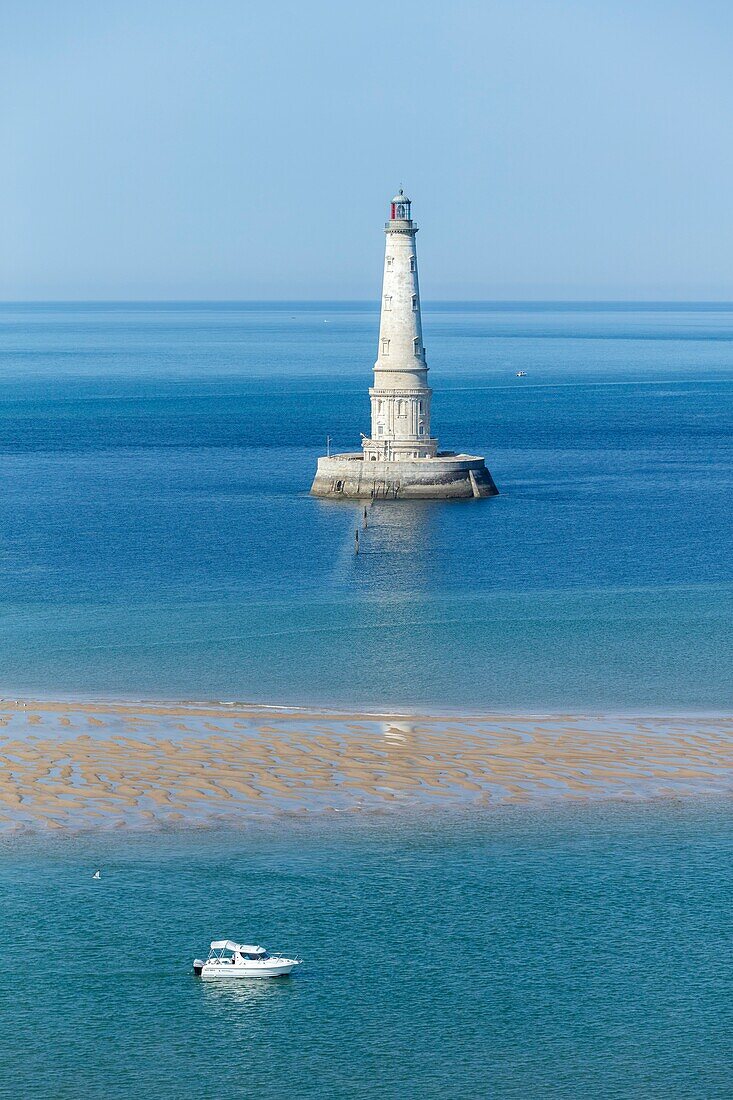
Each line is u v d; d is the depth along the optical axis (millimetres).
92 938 94125
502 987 89625
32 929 95062
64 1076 81250
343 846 107500
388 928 95875
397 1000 88188
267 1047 83750
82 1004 87312
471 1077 81438
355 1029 85750
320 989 89250
